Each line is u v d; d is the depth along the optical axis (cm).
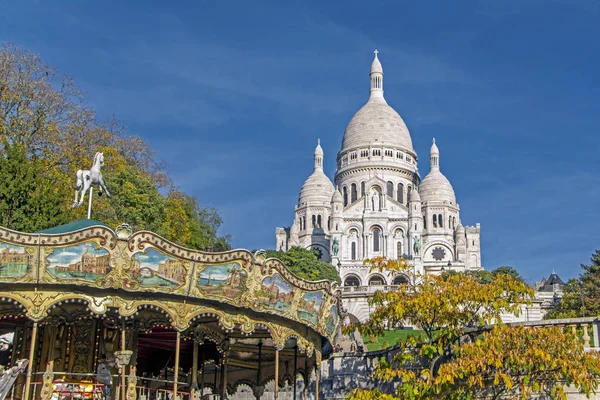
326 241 17225
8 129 5697
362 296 9000
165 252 2891
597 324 3578
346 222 16575
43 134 5950
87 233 2775
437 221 17450
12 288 2750
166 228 6569
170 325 3350
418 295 3791
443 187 17850
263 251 3120
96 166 3419
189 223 7800
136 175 6619
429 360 3897
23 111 5822
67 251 2764
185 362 4475
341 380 4725
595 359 3231
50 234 2733
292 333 3441
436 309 3741
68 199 5484
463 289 3709
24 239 2706
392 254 16275
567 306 8262
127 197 6300
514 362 3353
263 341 4294
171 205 7206
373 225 16500
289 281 3284
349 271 15225
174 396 2945
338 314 3950
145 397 3928
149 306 2928
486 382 3516
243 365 4544
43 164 5719
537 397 3447
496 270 13450
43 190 5125
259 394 4303
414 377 3569
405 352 4059
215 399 4784
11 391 2997
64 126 6238
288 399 5222
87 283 2795
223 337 3853
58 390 3041
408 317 3969
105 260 2811
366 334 3984
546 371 3378
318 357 3759
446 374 3306
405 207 16688
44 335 3161
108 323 3259
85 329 3231
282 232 18538
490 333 3475
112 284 2820
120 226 2834
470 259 17562
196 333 3575
